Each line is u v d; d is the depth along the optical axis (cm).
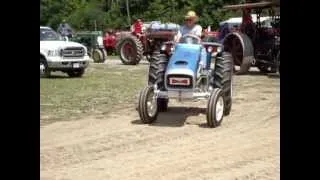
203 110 1062
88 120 949
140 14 4409
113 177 602
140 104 900
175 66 888
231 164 656
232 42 1850
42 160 669
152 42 2283
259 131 856
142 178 596
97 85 1470
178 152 718
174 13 4056
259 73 1908
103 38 2975
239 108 1091
